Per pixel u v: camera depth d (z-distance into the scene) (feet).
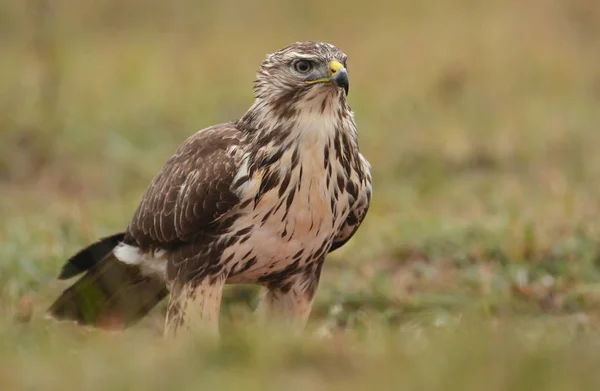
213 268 33.53
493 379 22.63
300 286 34.63
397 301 40.32
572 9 96.68
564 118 73.92
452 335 27.22
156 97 77.66
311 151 32.48
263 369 24.68
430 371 23.35
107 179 60.85
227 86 81.41
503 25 94.22
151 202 34.55
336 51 33.40
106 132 67.67
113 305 35.88
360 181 33.78
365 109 74.84
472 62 86.99
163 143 68.08
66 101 74.79
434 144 66.49
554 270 43.16
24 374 24.09
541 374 22.80
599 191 55.16
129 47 91.40
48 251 44.73
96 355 25.81
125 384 23.04
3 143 65.16
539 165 62.28
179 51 89.56
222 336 27.73
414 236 47.03
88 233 46.11
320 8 99.71
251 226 32.89
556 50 90.27
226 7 99.91
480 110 76.23
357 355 25.90
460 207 54.65
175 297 33.88
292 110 32.63
